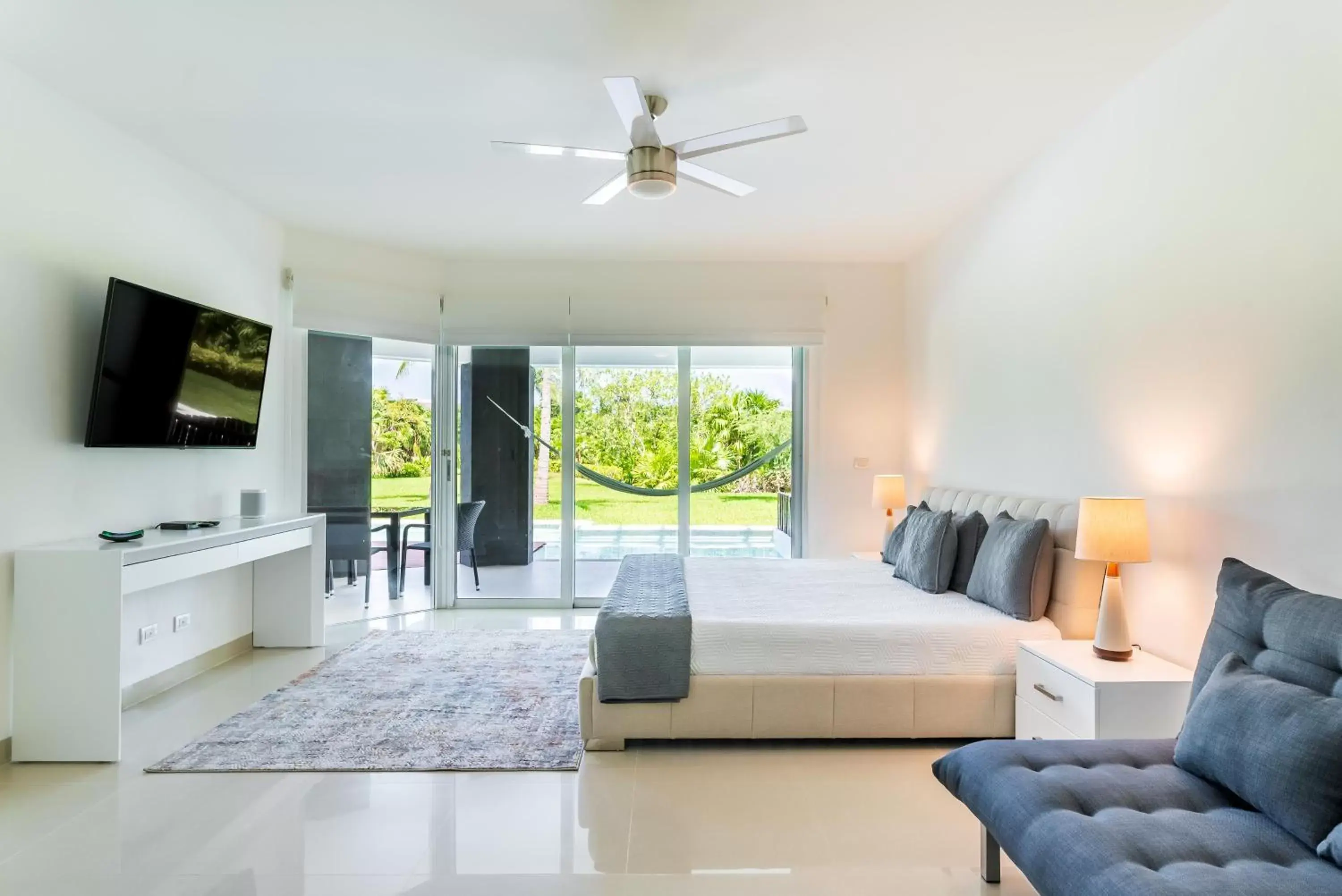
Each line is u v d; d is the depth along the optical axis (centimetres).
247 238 417
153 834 216
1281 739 149
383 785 249
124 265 324
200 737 288
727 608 312
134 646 328
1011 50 254
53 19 235
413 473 525
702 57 258
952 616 299
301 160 354
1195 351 245
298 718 309
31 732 264
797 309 528
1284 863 137
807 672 281
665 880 196
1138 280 274
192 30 242
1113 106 288
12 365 268
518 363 548
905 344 532
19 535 271
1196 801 162
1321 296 198
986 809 171
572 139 329
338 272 479
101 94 288
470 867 201
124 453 325
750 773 263
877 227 454
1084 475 309
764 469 554
